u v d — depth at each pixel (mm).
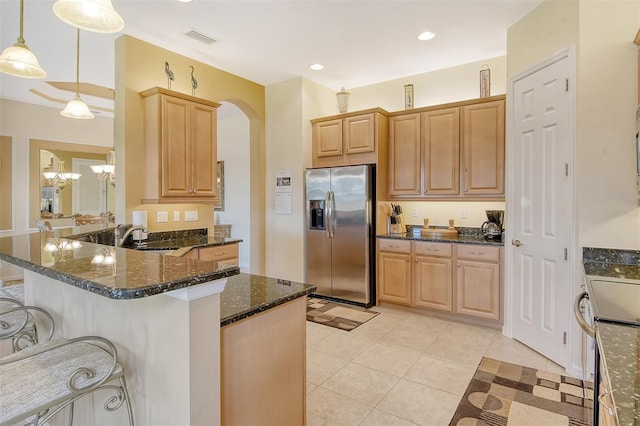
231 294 1567
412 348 2988
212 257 3432
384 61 4051
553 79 2664
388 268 4059
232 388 1298
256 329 1403
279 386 1525
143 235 3258
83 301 1612
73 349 1395
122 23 1835
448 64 4168
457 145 3818
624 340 1103
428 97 4402
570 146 2496
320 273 4449
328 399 2230
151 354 1242
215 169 3729
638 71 2264
